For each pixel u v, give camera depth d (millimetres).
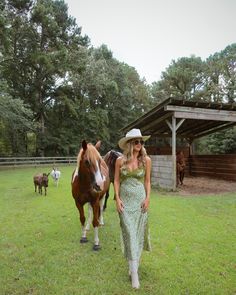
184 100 10914
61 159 30828
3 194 10820
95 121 37531
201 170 18562
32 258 4445
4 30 22141
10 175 18141
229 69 43844
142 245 3686
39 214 7465
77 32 35750
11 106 22078
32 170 22156
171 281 3656
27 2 31031
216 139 23484
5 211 7867
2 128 30047
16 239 5383
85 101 37156
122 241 3662
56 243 5102
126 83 44094
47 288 3516
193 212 7496
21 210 7988
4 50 25016
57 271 3975
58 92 34906
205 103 11266
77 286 3557
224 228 5980
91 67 36344
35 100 33656
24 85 33688
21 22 30656
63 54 31516
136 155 3695
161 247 4859
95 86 36406
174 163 11562
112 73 42594
